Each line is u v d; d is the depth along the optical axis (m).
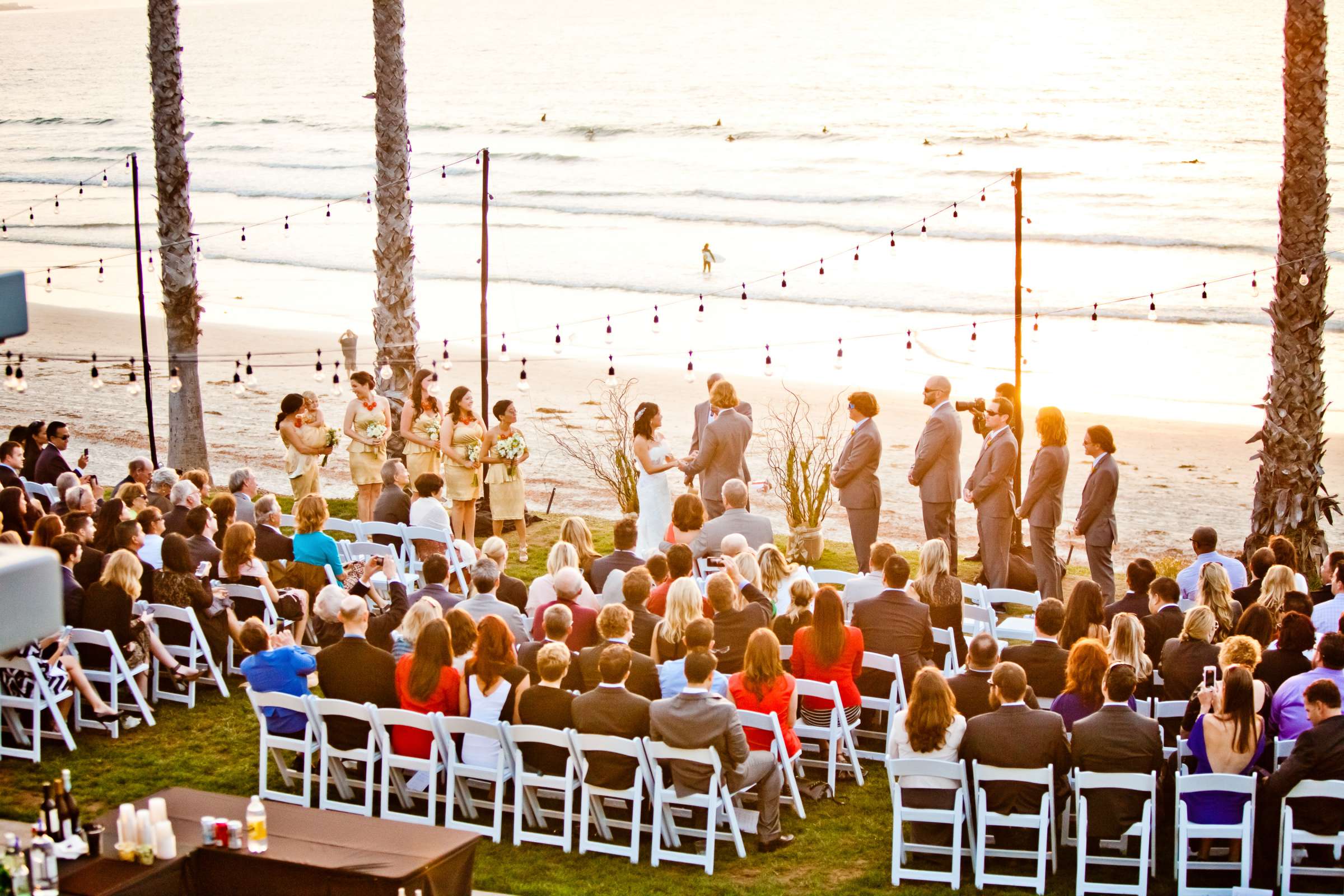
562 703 8.11
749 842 8.16
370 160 72.38
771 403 25.36
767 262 44.53
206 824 6.74
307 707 8.34
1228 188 53.94
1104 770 7.42
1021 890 7.57
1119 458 21.72
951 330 33.44
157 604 10.20
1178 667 8.53
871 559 10.18
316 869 6.51
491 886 7.55
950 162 62.81
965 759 7.64
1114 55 96.31
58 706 9.59
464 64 122.19
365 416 14.50
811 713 8.81
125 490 11.57
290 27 173.38
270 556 11.19
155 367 28.42
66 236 50.47
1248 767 7.61
